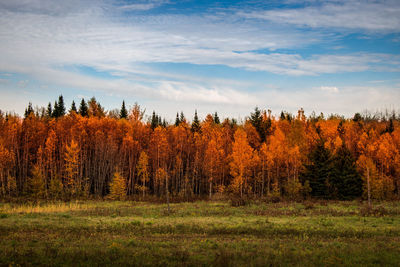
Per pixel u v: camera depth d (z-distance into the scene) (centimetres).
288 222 2819
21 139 7325
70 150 6075
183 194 6700
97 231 2289
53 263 1401
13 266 1341
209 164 6456
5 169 6431
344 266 1422
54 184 5950
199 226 2512
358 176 6025
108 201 5541
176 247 1772
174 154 7575
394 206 4416
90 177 7262
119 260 1450
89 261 1431
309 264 1434
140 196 6412
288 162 6462
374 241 2002
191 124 9300
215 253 1580
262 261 1454
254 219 3052
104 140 7088
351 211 3672
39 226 2422
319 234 2264
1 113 8762
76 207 4322
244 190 6506
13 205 4359
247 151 6300
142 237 2084
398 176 6197
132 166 7538
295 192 5847
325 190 6019
